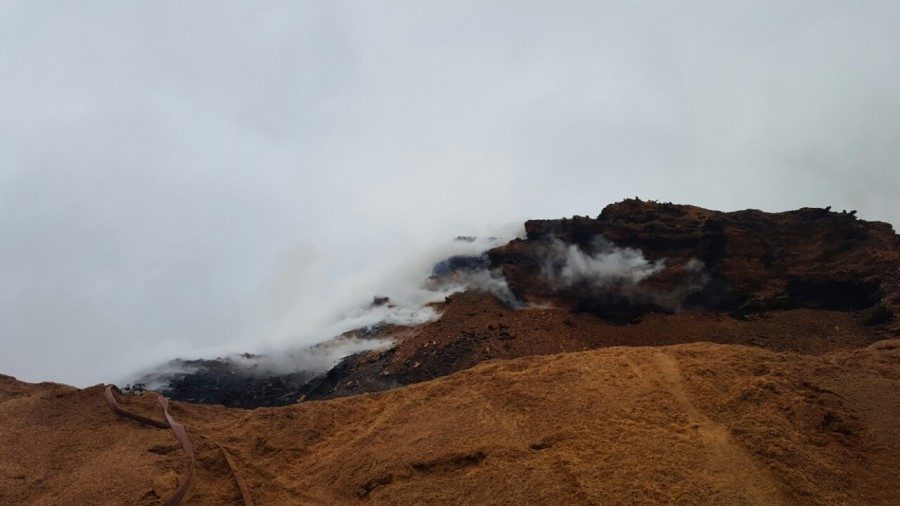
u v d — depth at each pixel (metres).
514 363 12.24
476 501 7.39
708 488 7.01
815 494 6.79
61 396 11.65
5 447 9.41
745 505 6.68
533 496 7.24
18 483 8.41
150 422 10.78
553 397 10.09
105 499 7.93
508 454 8.38
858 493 6.84
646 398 9.66
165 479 8.52
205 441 10.04
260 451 10.06
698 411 9.06
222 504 8.22
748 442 7.88
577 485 7.33
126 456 9.27
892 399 8.67
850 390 9.19
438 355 23.19
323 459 9.75
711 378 10.08
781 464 7.33
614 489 7.14
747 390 9.22
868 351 10.79
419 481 8.20
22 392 12.78
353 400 12.30
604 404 9.58
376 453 9.34
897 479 6.96
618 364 11.35
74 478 8.59
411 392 11.90
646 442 8.18
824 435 8.05
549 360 12.13
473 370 12.16
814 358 10.88
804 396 9.08
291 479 9.16
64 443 9.84
